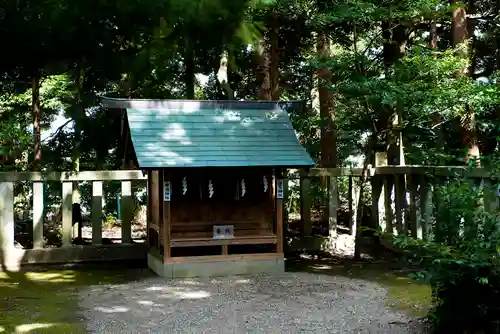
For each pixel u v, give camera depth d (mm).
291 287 5324
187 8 3812
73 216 8039
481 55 9578
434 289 3660
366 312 4375
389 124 7340
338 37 7984
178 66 8836
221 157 5742
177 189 6125
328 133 8578
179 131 6051
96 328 4016
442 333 3631
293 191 11039
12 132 7629
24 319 4281
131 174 7203
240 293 5086
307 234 7715
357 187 8320
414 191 6754
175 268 5879
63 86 9195
